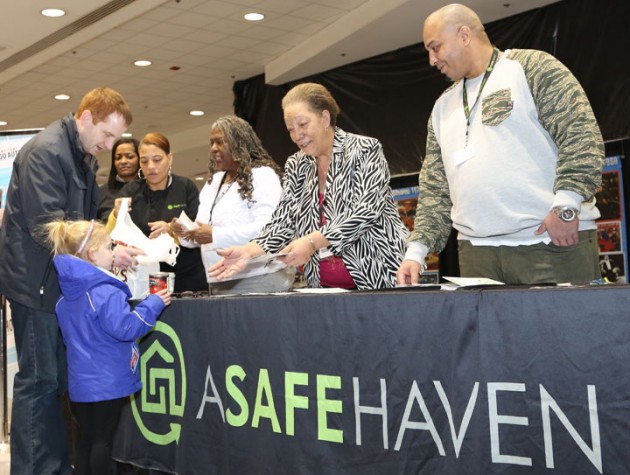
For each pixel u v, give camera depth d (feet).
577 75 20.29
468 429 5.16
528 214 6.94
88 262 8.00
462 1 21.01
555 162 6.98
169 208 13.04
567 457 4.73
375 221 8.02
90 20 25.04
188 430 7.46
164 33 27.35
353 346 5.86
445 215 8.09
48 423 8.85
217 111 40.32
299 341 6.28
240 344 6.84
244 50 29.45
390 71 26.35
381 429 5.67
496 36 22.59
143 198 13.29
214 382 7.15
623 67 19.16
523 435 4.91
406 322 5.52
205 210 10.59
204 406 7.28
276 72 30.30
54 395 8.96
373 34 24.47
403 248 8.32
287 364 6.37
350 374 5.88
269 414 6.53
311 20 25.86
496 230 7.11
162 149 12.95
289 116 8.20
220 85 34.91
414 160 25.32
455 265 23.77
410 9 21.97
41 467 8.73
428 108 24.95
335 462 5.97
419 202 8.23
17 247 8.73
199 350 7.37
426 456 5.39
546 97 6.84
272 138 31.94
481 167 7.17
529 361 4.90
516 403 4.95
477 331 5.14
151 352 8.07
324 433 6.06
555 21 20.95
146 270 9.30
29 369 8.79
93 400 7.80
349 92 27.94
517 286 5.51
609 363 4.58
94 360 7.84
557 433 4.77
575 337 4.71
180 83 34.40
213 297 7.32
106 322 7.66
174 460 7.71
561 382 4.76
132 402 8.30
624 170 19.21
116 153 14.49
